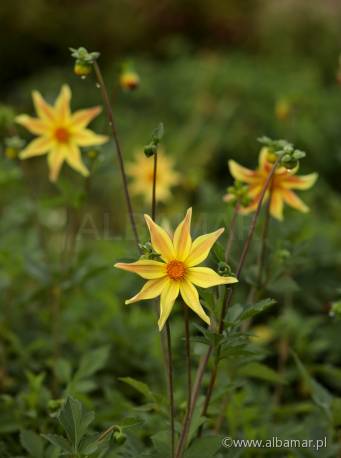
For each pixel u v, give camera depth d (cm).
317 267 161
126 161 284
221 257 93
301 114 293
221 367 108
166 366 103
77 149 131
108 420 119
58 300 135
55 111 131
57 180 131
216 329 95
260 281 114
